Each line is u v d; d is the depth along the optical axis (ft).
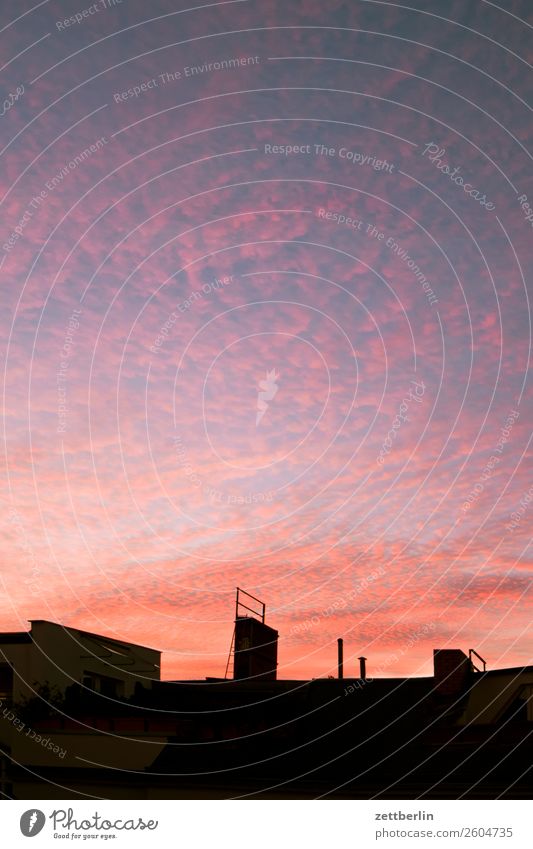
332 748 77.61
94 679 102.37
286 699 88.17
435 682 84.74
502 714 80.74
